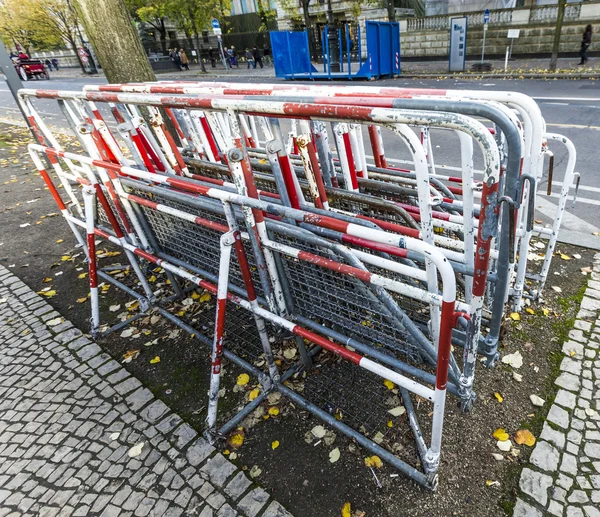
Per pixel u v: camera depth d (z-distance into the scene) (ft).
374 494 6.32
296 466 6.89
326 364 8.77
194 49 114.73
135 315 11.14
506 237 5.67
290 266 7.34
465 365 5.74
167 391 8.75
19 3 95.71
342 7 71.77
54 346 10.28
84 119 9.34
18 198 20.77
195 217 7.50
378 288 5.66
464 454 6.71
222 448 7.34
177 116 12.75
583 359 8.19
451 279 4.45
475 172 18.25
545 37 53.72
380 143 10.04
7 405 8.64
